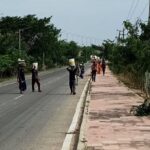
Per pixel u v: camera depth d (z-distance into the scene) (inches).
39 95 1210.0
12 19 3644.2
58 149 489.7
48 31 3784.5
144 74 1222.9
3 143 526.0
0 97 1141.1
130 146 477.1
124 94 1155.3
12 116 764.0
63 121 703.1
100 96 1097.4
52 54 4207.7
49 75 2736.2
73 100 1059.9
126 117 700.7
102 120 671.8
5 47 2527.1
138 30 1422.2
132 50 1299.2
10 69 2480.3
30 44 3698.3
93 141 508.7
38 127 643.5
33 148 496.1
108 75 2502.5
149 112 721.0
